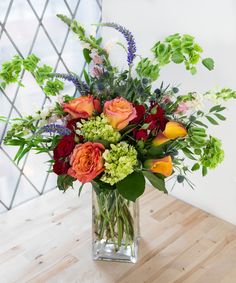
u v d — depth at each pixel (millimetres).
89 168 761
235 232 1157
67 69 1356
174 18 1121
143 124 795
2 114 1232
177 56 835
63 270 1039
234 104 1072
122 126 775
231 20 1004
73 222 1197
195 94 824
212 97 849
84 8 1327
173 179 1280
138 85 835
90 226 1180
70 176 845
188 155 863
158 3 1139
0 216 1230
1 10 1134
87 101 781
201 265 1046
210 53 1081
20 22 1188
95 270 1037
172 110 836
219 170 1174
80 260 1066
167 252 1085
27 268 1048
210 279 1008
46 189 1401
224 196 1192
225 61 1058
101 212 986
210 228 1172
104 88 835
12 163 1294
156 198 1289
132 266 1045
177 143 836
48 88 897
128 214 990
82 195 1312
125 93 843
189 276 1016
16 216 1229
